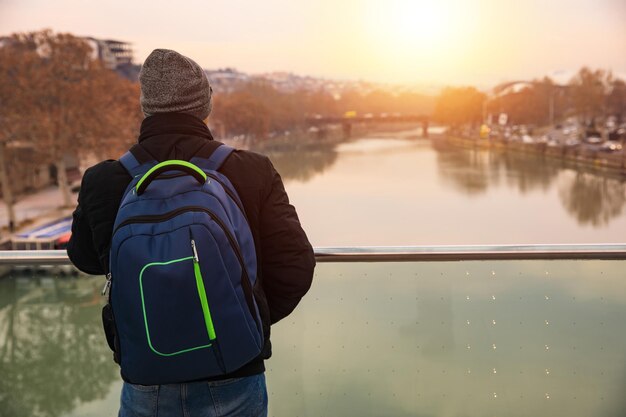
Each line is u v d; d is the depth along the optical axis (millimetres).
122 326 1211
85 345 2064
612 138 81125
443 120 88312
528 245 2021
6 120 57562
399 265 2049
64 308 2047
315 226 65812
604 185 71438
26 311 2045
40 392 2084
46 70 58938
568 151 77250
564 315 2047
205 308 1171
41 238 50438
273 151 73875
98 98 60406
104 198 1345
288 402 2105
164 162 1270
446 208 67938
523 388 2076
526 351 2064
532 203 69062
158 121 1395
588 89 85625
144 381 1229
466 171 76438
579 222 66312
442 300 2055
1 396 2086
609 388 2062
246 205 1367
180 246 1169
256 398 1432
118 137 61000
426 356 2070
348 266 2057
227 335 1200
